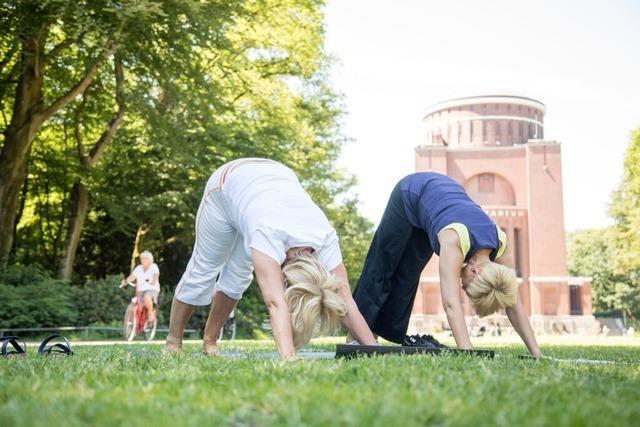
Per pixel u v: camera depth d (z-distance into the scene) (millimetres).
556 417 1663
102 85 16922
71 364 3240
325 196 27719
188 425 1548
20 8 11711
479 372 2627
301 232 3299
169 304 18688
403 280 4816
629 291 57625
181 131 16109
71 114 18375
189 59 14117
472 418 1622
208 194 3994
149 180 20234
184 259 22219
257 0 18281
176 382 2301
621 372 2982
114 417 1636
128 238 22516
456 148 43781
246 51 20469
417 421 1583
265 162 3932
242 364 3068
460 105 49219
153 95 16656
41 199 21984
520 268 42438
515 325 4117
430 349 3549
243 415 1685
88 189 18750
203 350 4629
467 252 3840
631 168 35656
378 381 2264
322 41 22938
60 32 15719
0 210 14305
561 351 6266
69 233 18062
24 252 21875
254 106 21734
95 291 16266
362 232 39562
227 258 4266
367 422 1564
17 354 4297
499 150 43500
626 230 39375
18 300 14164
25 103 14359
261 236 3238
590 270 61531
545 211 41969
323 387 2105
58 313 14664
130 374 2562
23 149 14398
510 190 43562
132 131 19422
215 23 13375
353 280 34969
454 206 4094
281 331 3008
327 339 12297
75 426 1558
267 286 3148
